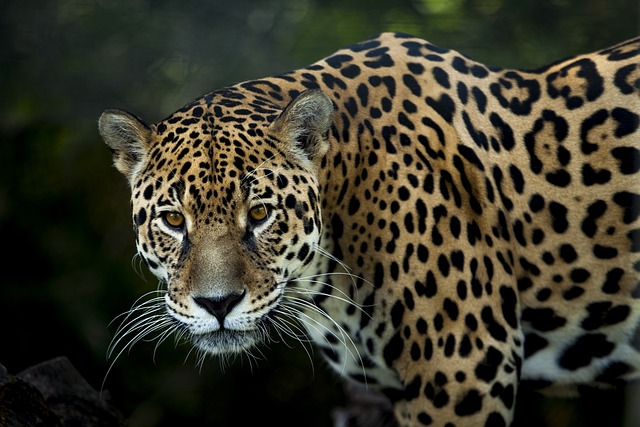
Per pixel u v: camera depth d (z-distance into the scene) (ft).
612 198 30.17
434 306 29.09
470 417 29.32
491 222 29.96
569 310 30.91
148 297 66.28
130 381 65.92
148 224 27.22
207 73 55.06
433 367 29.30
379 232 29.25
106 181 67.82
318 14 56.03
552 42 56.13
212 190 26.27
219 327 26.66
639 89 30.30
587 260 30.50
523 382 32.53
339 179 29.12
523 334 31.35
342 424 46.65
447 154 29.81
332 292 30.17
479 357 29.19
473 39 55.83
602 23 55.72
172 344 66.13
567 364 31.78
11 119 62.44
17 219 66.85
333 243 29.63
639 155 29.99
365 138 29.48
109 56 55.52
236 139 26.86
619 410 57.41
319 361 67.77
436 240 29.07
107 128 28.17
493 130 30.68
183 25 55.26
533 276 30.73
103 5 55.36
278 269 27.14
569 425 58.95
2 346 66.44
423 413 29.63
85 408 31.71
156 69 55.42
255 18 55.67
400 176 29.27
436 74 30.83
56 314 66.49
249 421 68.28
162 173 26.89
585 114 30.58
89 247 67.77
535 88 31.24
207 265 26.12
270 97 29.30
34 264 67.36
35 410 25.04
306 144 27.89
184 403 66.59
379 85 30.22
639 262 30.25
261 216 26.84
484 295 29.40
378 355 30.30
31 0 55.21
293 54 55.47
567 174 30.37
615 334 31.01
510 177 30.48
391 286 29.32
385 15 56.03
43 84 56.08
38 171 66.74
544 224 30.50
